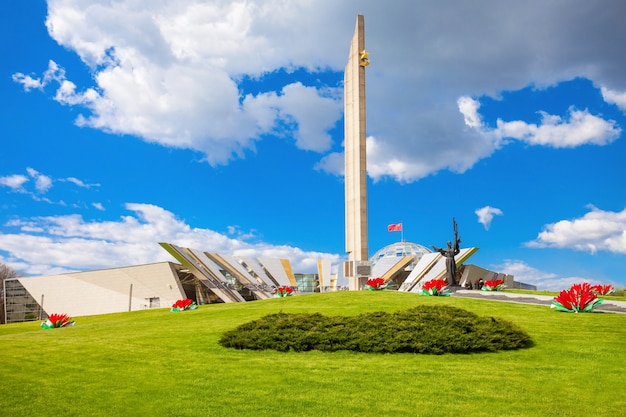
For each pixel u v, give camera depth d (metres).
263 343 14.16
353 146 51.09
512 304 25.19
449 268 39.84
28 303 60.06
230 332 15.14
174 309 33.97
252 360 12.81
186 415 8.53
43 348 15.66
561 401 9.16
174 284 53.56
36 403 9.31
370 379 10.72
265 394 9.66
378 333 13.99
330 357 13.08
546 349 13.80
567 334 15.94
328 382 10.49
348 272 47.16
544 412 8.55
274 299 35.22
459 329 14.16
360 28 51.44
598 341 14.75
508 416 8.37
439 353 13.27
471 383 10.37
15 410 8.91
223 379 10.84
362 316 15.91
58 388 10.34
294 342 13.94
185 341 16.19
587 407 8.81
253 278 64.50
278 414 8.52
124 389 10.19
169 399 9.44
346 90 53.91
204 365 12.30
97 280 57.31
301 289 84.38
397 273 64.69
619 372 11.26
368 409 8.74
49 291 59.34
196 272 53.22
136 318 29.55
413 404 9.01
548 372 11.30
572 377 10.85
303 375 11.09
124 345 15.82
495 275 70.50
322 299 31.27
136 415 8.60
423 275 57.88
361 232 48.25
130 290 55.66
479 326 14.44
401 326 14.38
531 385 10.23
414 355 13.20
